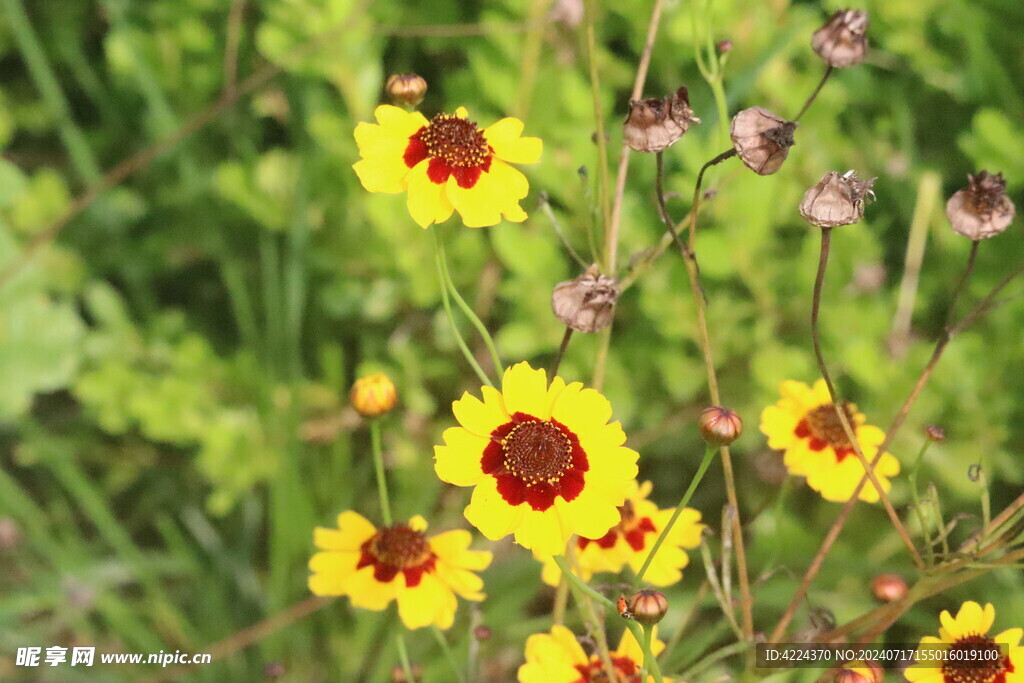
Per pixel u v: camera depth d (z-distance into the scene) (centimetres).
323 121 84
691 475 85
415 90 69
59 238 93
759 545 81
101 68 102
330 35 82
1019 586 79
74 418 94
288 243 93
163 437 84
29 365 87
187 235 95
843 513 70
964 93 87
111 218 96
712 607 81
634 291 86
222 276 98
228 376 86
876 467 71
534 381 67
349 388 93
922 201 84
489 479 66
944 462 80
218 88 95
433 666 80
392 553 70
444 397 89
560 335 83
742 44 85
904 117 90
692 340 84
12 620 84
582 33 83
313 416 88
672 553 71
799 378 82
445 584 71
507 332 83
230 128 96
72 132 93
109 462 92
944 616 68
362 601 70
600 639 68
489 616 81
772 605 80
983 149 82
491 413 67
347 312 88
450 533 71
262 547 90
